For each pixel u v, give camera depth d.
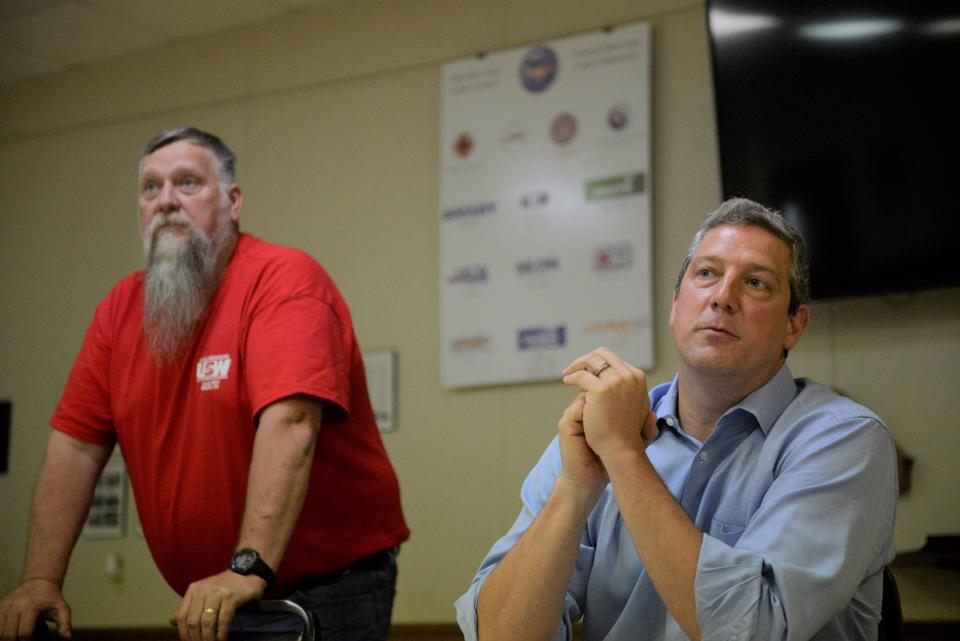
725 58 5.00
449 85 5.99
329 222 6.27
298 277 2.40
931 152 4.59
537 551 1.67
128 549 6.39
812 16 4.84
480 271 5.75
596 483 1.68
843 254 4.73
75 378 2.54
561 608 1.68
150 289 2.43
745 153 4.93
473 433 5.70
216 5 6.46
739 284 1.73
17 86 7.35
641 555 1.57
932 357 4.75
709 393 1.76
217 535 2.36
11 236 7.23
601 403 1.65
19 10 6.43
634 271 5.39
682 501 1.77
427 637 5.61
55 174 7.17
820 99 4.80
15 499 6.92
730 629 1.48
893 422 4.78
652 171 5.46
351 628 2.38
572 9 5.79
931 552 4.39
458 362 5.72
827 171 4.77
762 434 1.74
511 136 5.79
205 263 2.45
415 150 6.11
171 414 2.39
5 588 6.82
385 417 5.90
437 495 5.74
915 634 4.60
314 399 2.24
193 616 1.92
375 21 6.33
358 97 6.31
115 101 7.04
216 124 6.70
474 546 5.61
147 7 6.45
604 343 5.40
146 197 2.54
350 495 2.42
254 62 6.64
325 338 2.31
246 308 2.38
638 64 5.53
